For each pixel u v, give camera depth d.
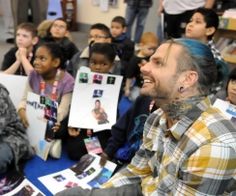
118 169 1.59
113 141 1.66
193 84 0.86
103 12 5.50
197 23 1.94
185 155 0.80
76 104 1.76
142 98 1.58
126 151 1.60
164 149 0.90
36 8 3.86
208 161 0.75
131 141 1.60
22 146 1.64
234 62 2.67
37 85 1.86
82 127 1.75
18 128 1.69
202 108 0.85
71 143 1.79
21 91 1.90
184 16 2.95
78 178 1.54
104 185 1.18
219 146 0.75
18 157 1.62
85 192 1.13
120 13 5.23
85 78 1.74
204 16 1.92
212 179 0.76
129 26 4.26
